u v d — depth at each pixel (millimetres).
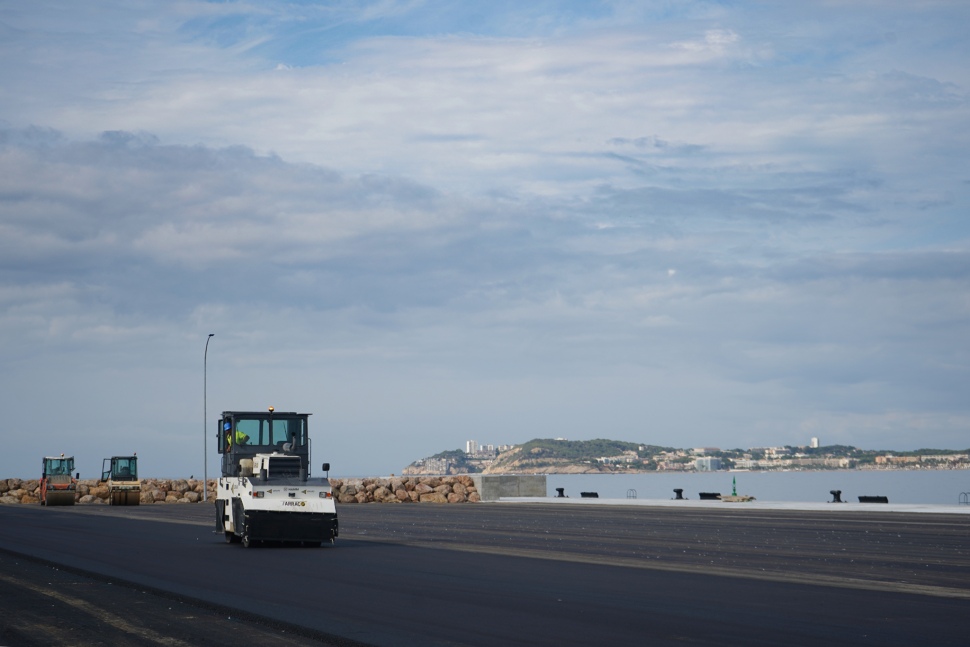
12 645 12062
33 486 72812
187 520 41719
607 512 44719
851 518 37250
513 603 14820
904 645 11492
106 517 44875
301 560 21828
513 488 66938
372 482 68125
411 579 17938
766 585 16766
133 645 11992
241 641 12164
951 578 17719
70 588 17281
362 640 12008
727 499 54094
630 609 14195
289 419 28297
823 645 11508
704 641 11781
